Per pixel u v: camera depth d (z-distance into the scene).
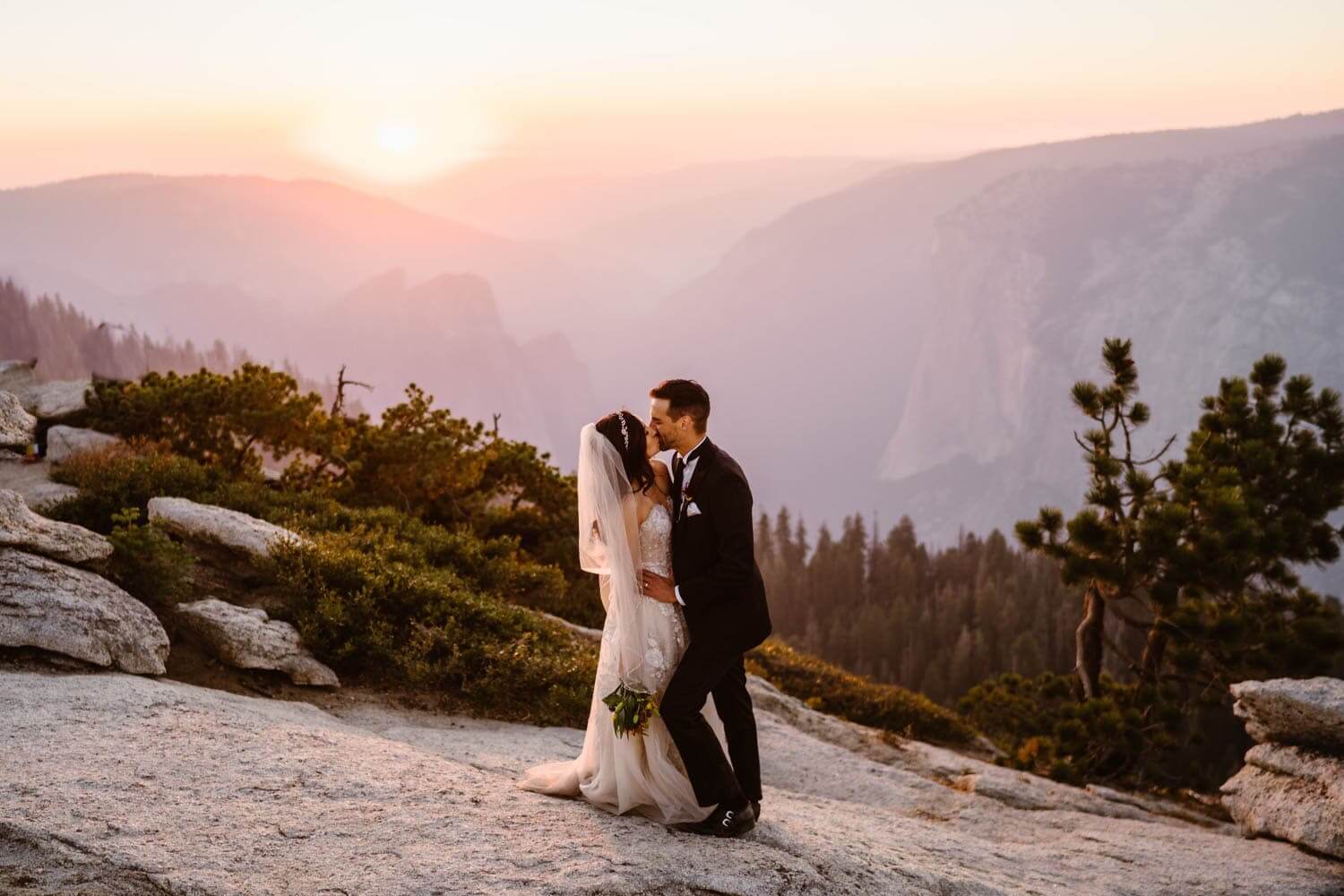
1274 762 10.17
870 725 17.11
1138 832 9.88
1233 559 15.71
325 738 6.41
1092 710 15.34
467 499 19.25
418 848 4.86
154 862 4.36
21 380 20.31
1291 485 17.53
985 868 7.13
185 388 17.17
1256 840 9.92
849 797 10.18
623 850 5.09
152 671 7.98
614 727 5.47
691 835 5.44
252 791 5.32
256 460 18.17
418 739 7.86
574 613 16.12
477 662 9.83
